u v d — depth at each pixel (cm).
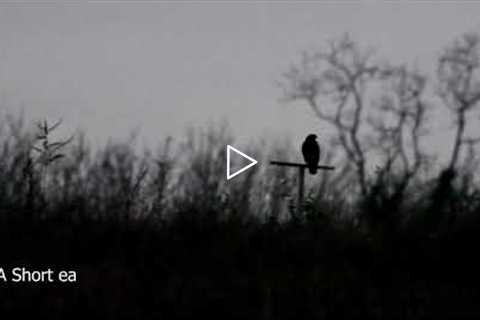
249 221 3588
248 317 2695
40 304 2653
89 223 3375
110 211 3506
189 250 3212
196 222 3431
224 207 3597
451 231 3472
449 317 2809
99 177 3650
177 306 2727
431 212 3662
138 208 3562
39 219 3350
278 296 2802
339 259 3291
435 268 3300
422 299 2939
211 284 2872
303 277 3002
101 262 3047
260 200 3741
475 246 3362
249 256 3200
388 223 3666
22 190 3447
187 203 3612
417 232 3550
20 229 3244
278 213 3675
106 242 3197
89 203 3519
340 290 2903
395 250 3397
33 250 3067
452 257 3334
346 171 4172
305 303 2777
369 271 3241
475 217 3553
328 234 3484
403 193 3831
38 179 3519
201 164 3784
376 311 2784
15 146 3544
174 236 3322
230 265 3097
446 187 3753
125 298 2761
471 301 2972
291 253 3278
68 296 2706
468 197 3712
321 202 3834
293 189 3797
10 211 3331
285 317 2716
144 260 3117
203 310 2722
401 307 2861
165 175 3712
